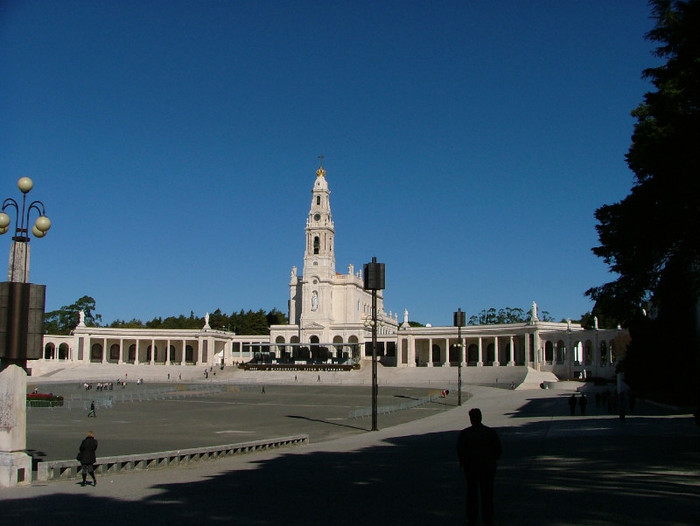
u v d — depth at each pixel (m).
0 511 17.08
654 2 31.00
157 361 160.62
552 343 125.75
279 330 152.38
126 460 25.81
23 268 22.84
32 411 63.88
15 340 22.09
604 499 16.83
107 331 145.00
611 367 106.19
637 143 39.22
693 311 58.31
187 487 21.11
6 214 22.55
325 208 152.38
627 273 34.66
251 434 43.94
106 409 66.62
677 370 61.53
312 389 102.00
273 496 18.91
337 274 157.25
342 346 144.75
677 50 30.03
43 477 23.11
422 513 16.06
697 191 29.09
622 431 36.38
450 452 30.62
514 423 47.41
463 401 76.38
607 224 35.09
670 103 30.73
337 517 15.73
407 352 138.25
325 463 27.34
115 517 16.14
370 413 59.44
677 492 17.69
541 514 15.30
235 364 148.62
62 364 136.38
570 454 26.56
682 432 34.25
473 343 138.50
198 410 65.62
